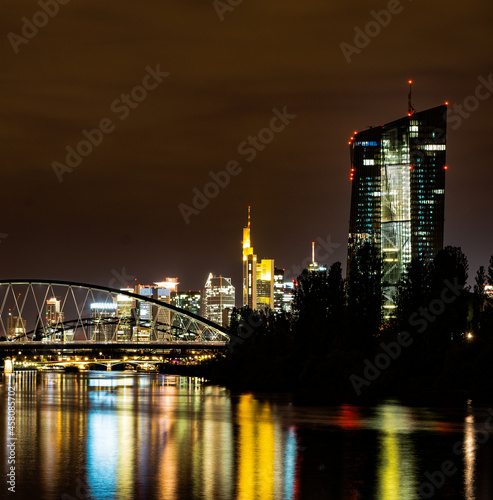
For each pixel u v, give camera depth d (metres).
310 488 93.12
